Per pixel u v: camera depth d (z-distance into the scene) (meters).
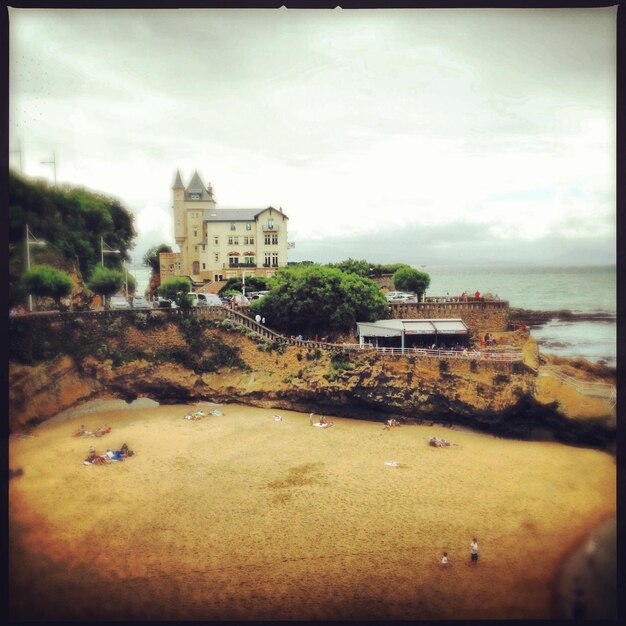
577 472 43.00
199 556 34.81
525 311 58.16
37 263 55.00
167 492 40.84
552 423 48.88
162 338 59.53
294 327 60.56
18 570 34.91
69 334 55.81
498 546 35.28
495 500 39.28
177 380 58.88
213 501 39.56
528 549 35.12
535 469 43.44
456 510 38.22
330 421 53.75
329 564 34.09
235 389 58.38
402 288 63.53
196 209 70.31
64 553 35.59
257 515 37.97
